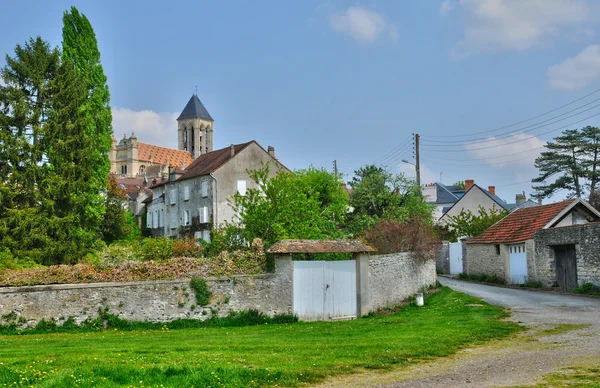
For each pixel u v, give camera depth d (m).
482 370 10.70
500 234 35.03
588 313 18.80
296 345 13.47
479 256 36.94
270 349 12.92
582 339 13.73
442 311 21.16
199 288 19.34
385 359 11.69
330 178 39.03
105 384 9.35
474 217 47.88
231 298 19.73
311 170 39.31
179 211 56.22
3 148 32.75
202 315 19.34
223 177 50.25
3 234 31.28
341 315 21.02
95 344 14.04
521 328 15.88
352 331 16.30
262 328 18.14
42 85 35.78
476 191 59.97
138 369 10.09
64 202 34.72
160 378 9.76
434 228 44.28
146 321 18.72
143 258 29.97
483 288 30.69
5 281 17.89
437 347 12.95
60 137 35.38
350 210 43.78
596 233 25.69
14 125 34.19
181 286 19.31
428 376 10.34
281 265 20.38
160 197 61.91
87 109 42.25
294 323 19.70
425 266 30.45
